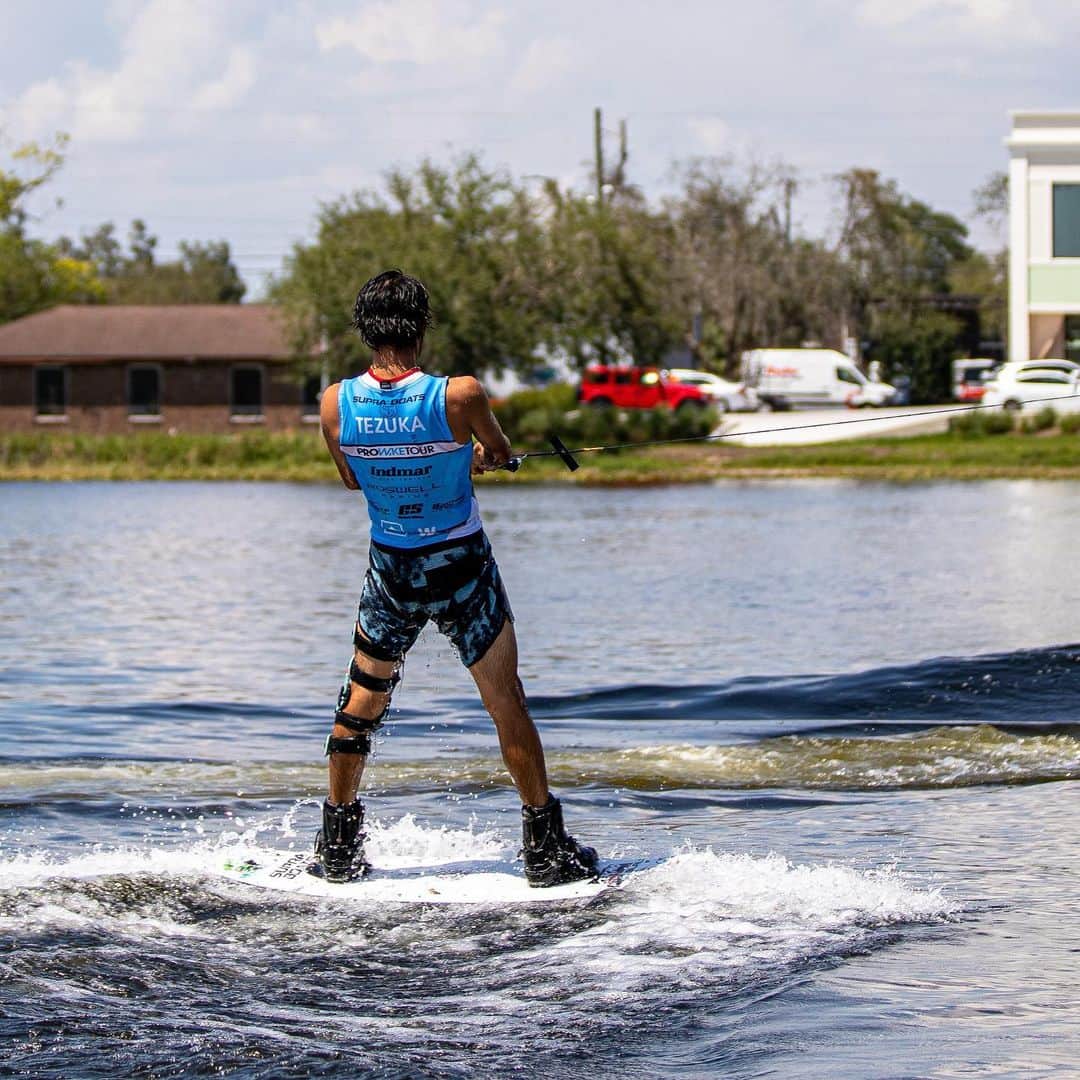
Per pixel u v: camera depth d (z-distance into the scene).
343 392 16.55
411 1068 11.41
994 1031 12.18
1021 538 70.69
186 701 29.69
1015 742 24.16
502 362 158.88
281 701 29.75
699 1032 12.18
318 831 18.30
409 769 22.86
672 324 167.38
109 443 157.88
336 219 162.62
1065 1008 12.70
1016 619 42.06
